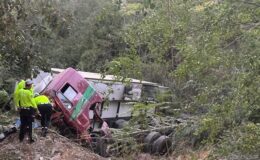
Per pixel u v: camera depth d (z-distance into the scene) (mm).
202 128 6145
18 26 7559
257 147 5941
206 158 7516
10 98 13516
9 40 7316
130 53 6973
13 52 8062
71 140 12547
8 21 6875
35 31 8094
